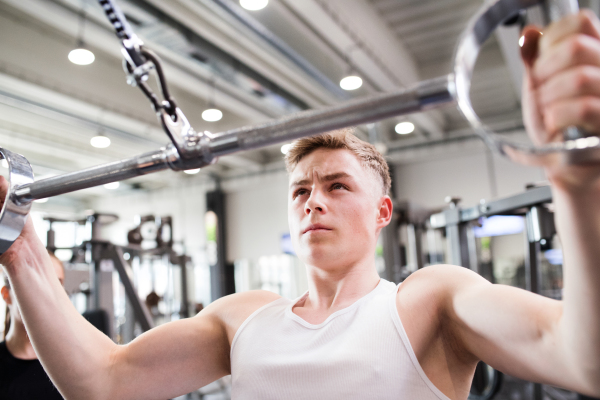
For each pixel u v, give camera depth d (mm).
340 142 924
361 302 846
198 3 4883
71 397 846
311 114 549
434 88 470
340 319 828
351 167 916
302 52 5770
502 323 667
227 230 11727
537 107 449
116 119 7480
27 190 784
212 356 972
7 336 1804
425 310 810
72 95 6684
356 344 779
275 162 10992
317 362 778
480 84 7418
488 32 445
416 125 8734
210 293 11266
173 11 4926
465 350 814
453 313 787
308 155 941
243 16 4797
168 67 6301
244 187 11633
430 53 7152
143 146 8930
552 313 597
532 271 2469
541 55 440
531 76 456
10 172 801
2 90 6328
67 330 843
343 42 5570
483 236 8562
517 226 8062
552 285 7820
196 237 11812
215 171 11406
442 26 6391
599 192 455
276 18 5082
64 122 7684
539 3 449
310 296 956
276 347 839
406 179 10195
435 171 9977
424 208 5324
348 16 5332
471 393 2910
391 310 809
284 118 580
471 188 9586
